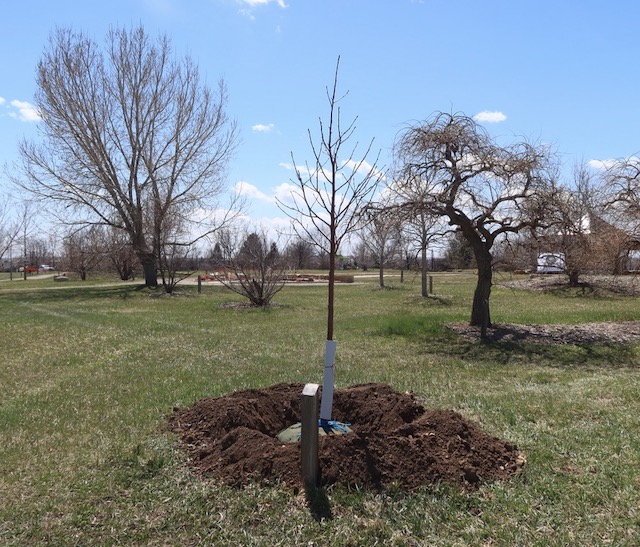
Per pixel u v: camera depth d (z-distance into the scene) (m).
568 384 8.38
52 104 29.34
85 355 11.02
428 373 9.13
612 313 18.41
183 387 8.02
